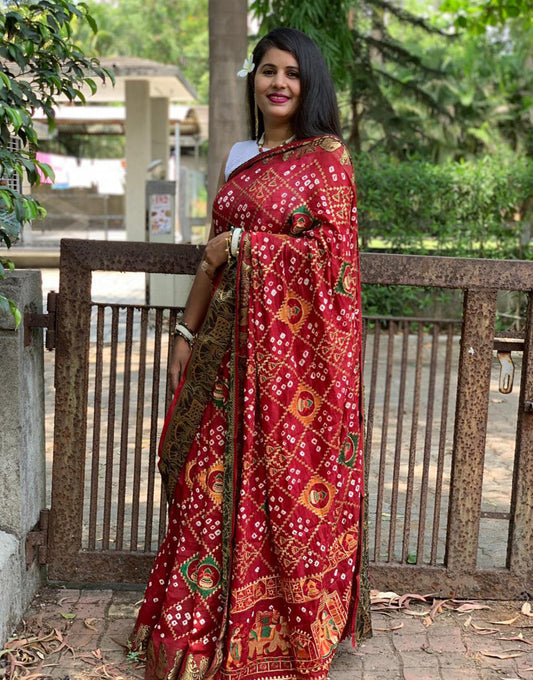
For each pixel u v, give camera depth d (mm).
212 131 6121
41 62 2496
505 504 3828
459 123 12594
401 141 11859
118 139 29453
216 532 2283
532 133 13445
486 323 2668
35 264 13398
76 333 2688
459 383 2701
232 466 2252
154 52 34344
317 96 2293
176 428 2340
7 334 2525
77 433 2732
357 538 2400
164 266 2637
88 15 2666
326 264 2168
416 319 2754
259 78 2314
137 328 8000
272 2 6613
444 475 4246
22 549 2635
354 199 2275
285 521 2227
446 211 8266
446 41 11922
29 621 2623
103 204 16562
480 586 2809
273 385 2195
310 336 2205
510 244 8367
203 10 35031
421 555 2832
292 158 2244
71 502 2771
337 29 6785
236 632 2246
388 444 4766
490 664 2443
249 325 2182
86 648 2486
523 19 12008
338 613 2371
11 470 2584
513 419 5434
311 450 2246
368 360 7086
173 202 8398
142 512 3607
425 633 2615
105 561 2803
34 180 2414
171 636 2297
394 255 2625
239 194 2277
